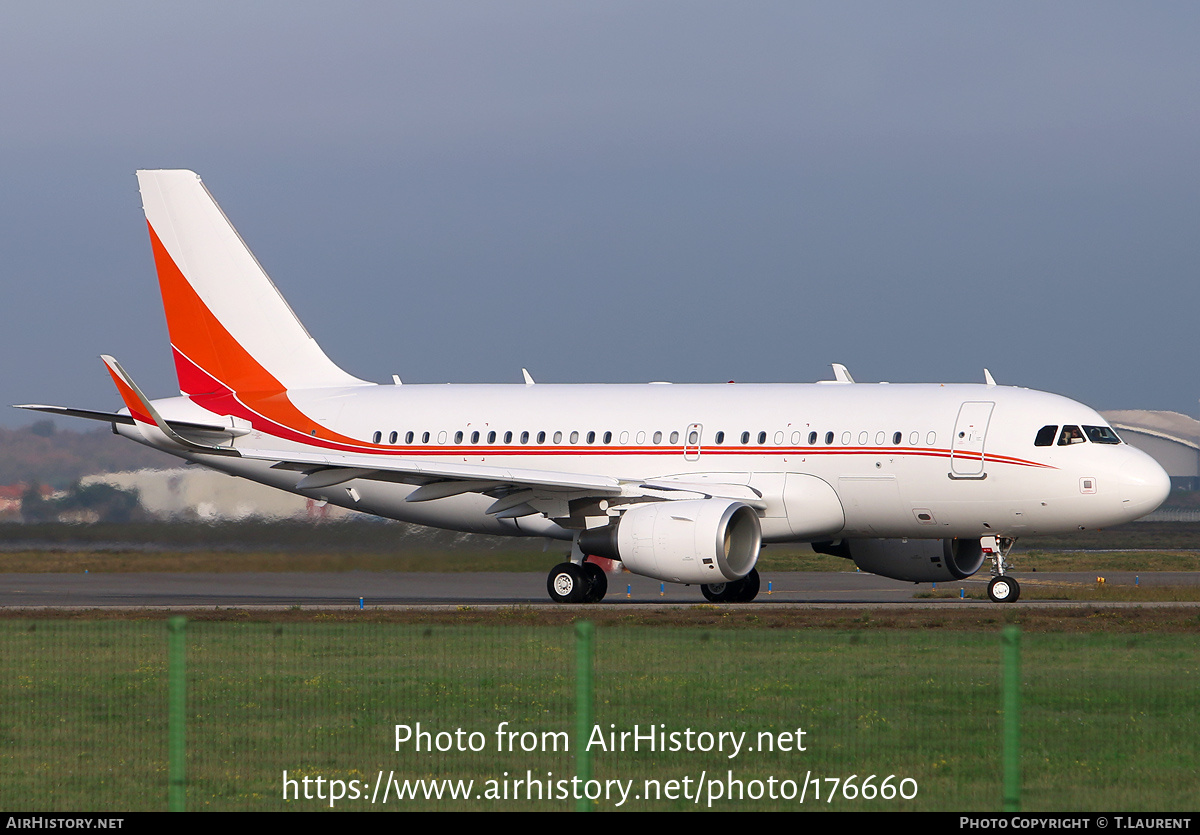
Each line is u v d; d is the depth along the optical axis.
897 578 84.00
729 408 79.06
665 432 79.56
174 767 30.22
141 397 74.38
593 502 76.50
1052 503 72.56
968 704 43.16
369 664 52.12
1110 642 56.41
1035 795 33.09
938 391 76.38
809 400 77.94
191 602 84.81
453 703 44.09
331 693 46.09
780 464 76.62
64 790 34.38
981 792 33.34
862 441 75.25
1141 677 47.66
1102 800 32.62
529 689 46.28
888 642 56.59
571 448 81.44
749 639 57.59
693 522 71.06
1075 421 73.19
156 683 48.50
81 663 53.06
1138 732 39.25
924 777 34.72
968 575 83.31
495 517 85.19
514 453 82.75
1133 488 71.19
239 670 51.12
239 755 37.75
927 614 67.31
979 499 73.56
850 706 42.94
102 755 37.84
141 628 64.56
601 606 74.31
